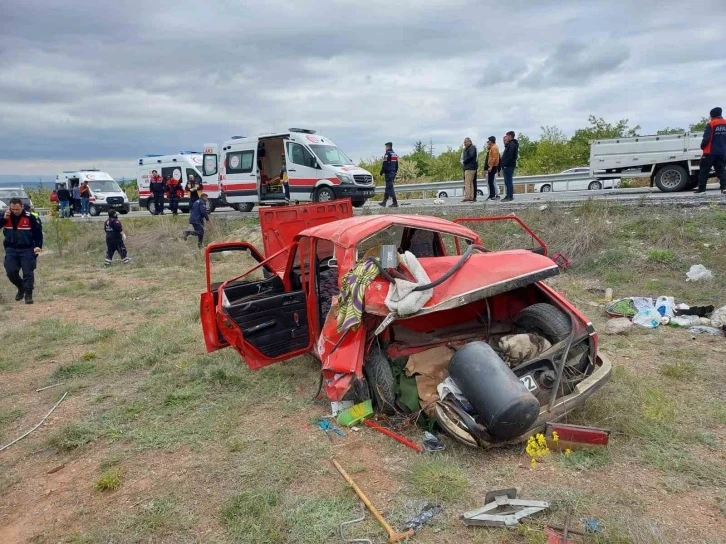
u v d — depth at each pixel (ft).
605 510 10.22
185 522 10.73
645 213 33.50
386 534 9.99
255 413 15.55
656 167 44.68
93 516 11.27
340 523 10.32
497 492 10.50
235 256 46.85
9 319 29.48
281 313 17.33
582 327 13.79
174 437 14.26
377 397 14.05
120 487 12.22
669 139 43.47
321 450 13.05
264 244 24.18
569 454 12.10
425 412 13.34
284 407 15.72
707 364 17.33
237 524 10.48
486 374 11.80
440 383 13.19
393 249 13.58
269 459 12.80
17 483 12.87
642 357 18.28
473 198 48.44
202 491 11.82
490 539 9.64
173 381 18.15
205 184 72.84
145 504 11.47
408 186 68.03
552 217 35.73
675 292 25.21
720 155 36.40
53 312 30.81
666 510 10.19
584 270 30.12
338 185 52.85
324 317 17.67
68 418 16.22
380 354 14.19
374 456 12.70
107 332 25.12
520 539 9.66
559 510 10.25
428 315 15.64
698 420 13.51
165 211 90.94
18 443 14.89
